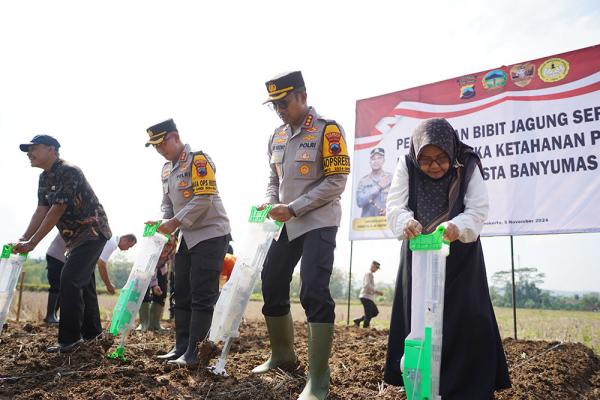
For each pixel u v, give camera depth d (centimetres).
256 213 322
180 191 388
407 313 244
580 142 636
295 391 306
